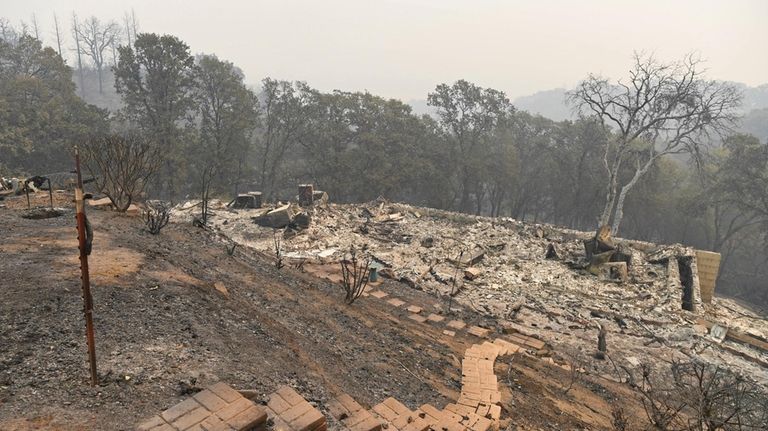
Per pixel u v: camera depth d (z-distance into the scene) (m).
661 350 13.30
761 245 42.34
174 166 35.41
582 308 16.50
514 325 13.88
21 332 5.21
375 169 42.19
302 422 4.15
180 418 3.71
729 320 18.92
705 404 7.61
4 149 30.80
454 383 8.48
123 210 13.88
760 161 33.66
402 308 13.12
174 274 8.37
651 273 21.39
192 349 5.61
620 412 7.88
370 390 6.93
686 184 49.72
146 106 36.47
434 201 46.06
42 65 40.88
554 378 9.80
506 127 45.66
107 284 6.97
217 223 23.70
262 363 5.97
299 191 28.28
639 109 23.97
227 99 40.09
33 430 3.64
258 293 9.80
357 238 23.77
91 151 15.29
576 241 25.45
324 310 10.42
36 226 10.37
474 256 21.55
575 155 45.09
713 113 23.83
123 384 4.52
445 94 43.56
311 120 44.38
